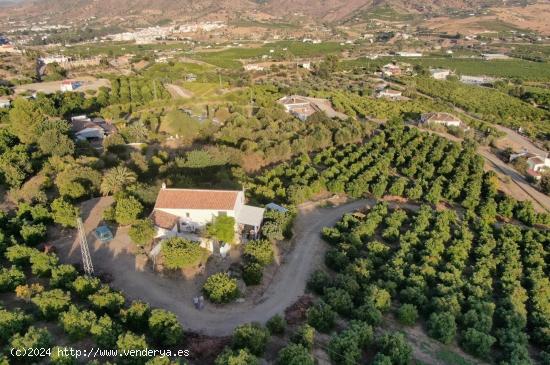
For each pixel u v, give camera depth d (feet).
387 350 169.48
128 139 386.93
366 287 206.69
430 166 373.20
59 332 162.40
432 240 253.85
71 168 281.54
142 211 247.50
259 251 222.07
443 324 185.47
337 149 416.26
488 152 475.72
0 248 204.44
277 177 334.24
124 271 209.97
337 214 300.61
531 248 263.49
